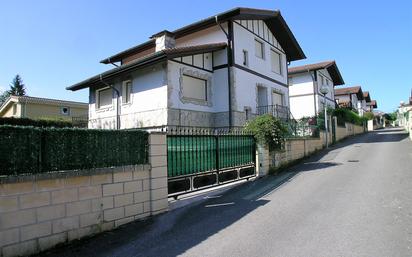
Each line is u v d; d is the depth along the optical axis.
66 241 4.51
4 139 3.90
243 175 9.59
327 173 9.93
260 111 17.23
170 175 6.91
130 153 5.62
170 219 5.71
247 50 16.70
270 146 10.72
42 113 29.75
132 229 5.18
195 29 16.59
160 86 13.34
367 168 10.37
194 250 4.24
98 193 5.00
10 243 3.90
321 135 17.81
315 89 28.52
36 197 4.19
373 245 4.16
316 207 6.13
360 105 48.59
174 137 7.11
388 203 6.14
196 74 14.62
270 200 6.91
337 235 4.57
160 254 4.15
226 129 15.05
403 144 17.48
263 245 4.32
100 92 17.50
